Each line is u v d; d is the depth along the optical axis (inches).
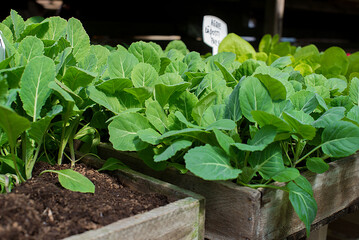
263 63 58.6
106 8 165.8
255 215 32.8
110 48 67.3
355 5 223.5
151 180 36.6
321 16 271.9
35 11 156.3
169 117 39.4
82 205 30.3
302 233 39.7
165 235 29.3
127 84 40.8
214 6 189.3
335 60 72.2
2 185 33.8
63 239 24.3
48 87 34.1
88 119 50.2
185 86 39.9
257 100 37.9
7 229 24.6
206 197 36.3
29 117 35.8
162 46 113.8
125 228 26.3
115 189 37.2
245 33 213.8
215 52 77.4
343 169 44.3
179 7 180.7
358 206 48.9
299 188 35.6
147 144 37.5
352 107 43.5
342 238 71.6
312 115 47.1
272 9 123.3
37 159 42.4
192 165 31.0
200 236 32.8
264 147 32.2
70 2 147.4
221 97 43.1
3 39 35.5
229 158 34.5
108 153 46.9
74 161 43.3
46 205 29.5
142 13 181.8
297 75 53.6
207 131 35.0
